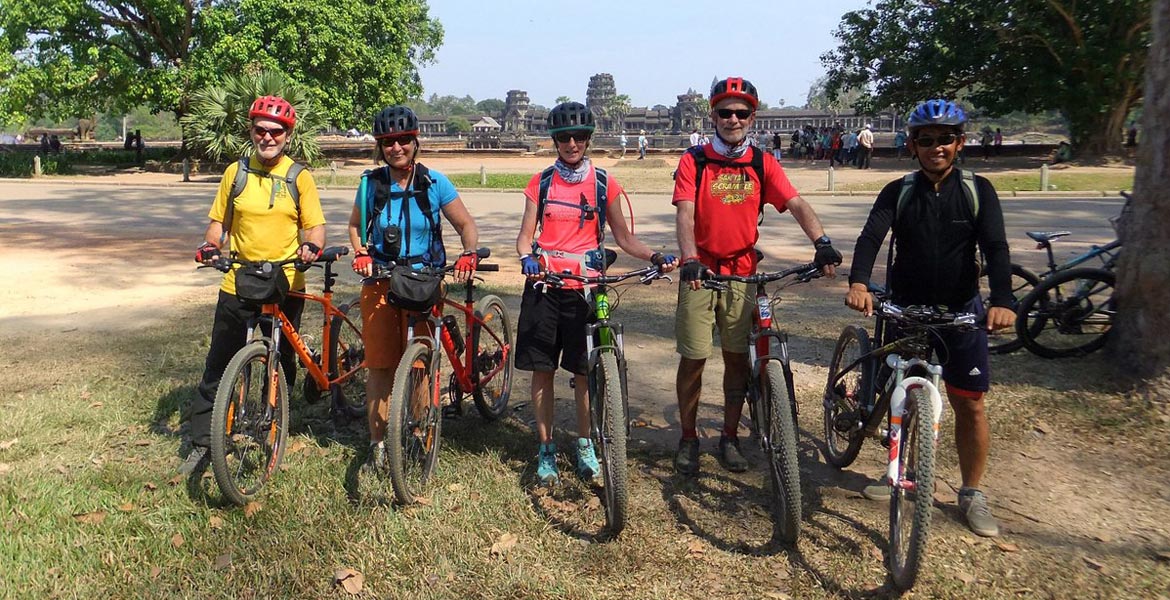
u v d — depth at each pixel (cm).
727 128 420
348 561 363
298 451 480
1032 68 3197
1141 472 462
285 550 371
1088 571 363
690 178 430
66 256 1230
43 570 351
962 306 397
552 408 452
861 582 354
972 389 394
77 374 627
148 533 383
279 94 2984
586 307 433
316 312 830
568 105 423
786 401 379
